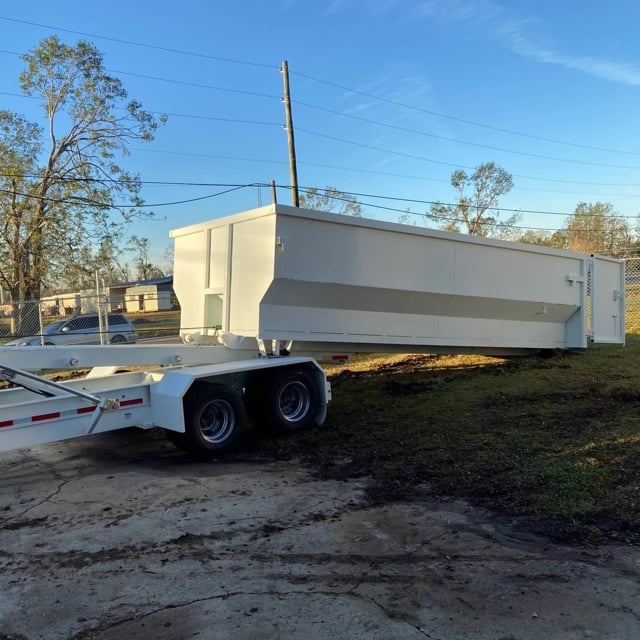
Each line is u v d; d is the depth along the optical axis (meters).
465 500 4.92
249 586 3.55
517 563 3.75
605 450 5.88
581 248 68.75
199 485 5.59
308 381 7.62
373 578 3.61
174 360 7.20
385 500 5.01
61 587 3.61
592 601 3.24
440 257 9.16
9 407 5.53
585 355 12.35
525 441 6.37
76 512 4.95
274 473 5.93
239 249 7.72
